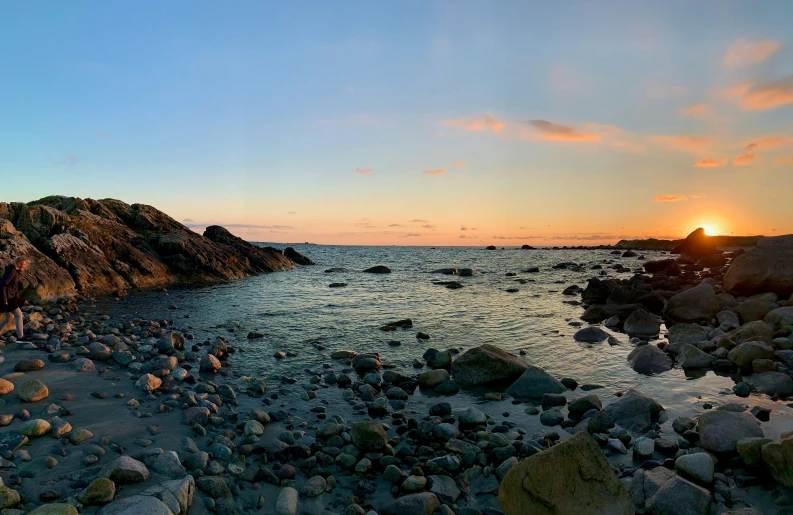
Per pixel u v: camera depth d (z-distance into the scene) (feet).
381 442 28.68
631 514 21.04
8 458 24.39
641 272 170.50
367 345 58.08
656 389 40.70
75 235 105.19
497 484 25.44
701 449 28.32
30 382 33.55
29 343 48.19
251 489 24.12
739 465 26.50
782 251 78.28
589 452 21.93
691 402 37.22
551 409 35.83
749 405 35.96
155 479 23.35
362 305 89.81
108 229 118.01
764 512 22.31
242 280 132.87
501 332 66.13
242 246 166.91
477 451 28.60
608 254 367.86
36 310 71.15
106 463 24.44
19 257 83.92
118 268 106.52
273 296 100.83
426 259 285.43
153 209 148.15
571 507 20.59
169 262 124.36
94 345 47.85
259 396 39.01
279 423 33.19
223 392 38.29
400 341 60.29
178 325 67.05
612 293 85.10
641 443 28.53
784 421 32.55
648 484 23.95
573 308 87.61
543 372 41.91
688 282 104.83
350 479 25.73
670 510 21.77
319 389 41.45
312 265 206.80
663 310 74.28
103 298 90.74
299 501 23.34
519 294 108.78
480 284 132.05
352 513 22.25
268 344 57.57
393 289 117.91
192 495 22.33
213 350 50.24
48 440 26.96
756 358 44.65
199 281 124.88
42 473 23.26
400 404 37.63
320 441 30.19
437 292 112.06
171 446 27.68
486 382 43.04
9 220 100.58
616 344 58.34
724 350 48.91
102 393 35.73
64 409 31.60
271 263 167.22
